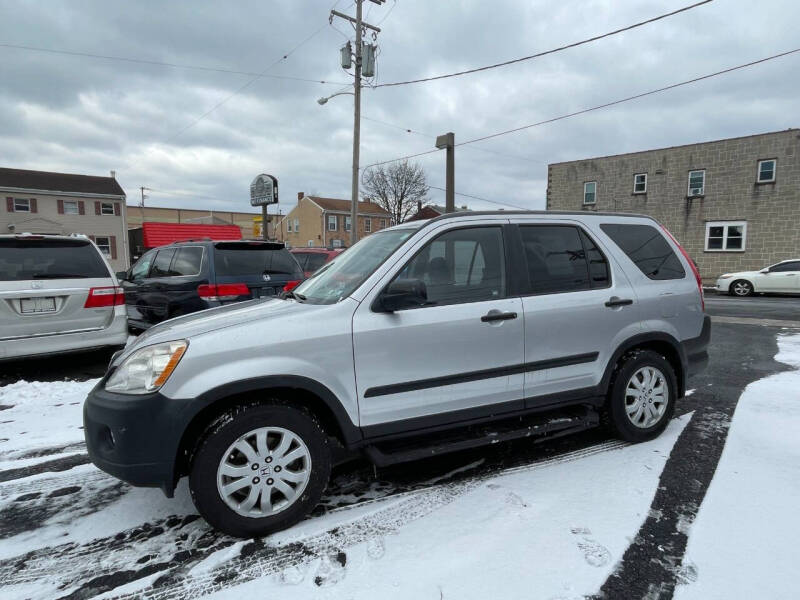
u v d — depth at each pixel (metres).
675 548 2.32
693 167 23.56
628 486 2.94
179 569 2.28
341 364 2.62
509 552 2.31
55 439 3.95
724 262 22.89
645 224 3.82
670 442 3.60
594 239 3.51
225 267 6.47
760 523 2.52
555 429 3.22
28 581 2.22
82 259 5.77
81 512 2.83
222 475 2.41
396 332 2.74
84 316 5.67
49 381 5.66
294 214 53.12
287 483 2.56
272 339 2.51
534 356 3.15
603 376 3.41
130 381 2.44
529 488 2.95
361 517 2.67
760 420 4.03
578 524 2.54
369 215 50.50
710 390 4.95
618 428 3.51
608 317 3.39
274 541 2.46
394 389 2.76
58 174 37.56
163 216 73.69
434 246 2.99
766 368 5.90
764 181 21.59
